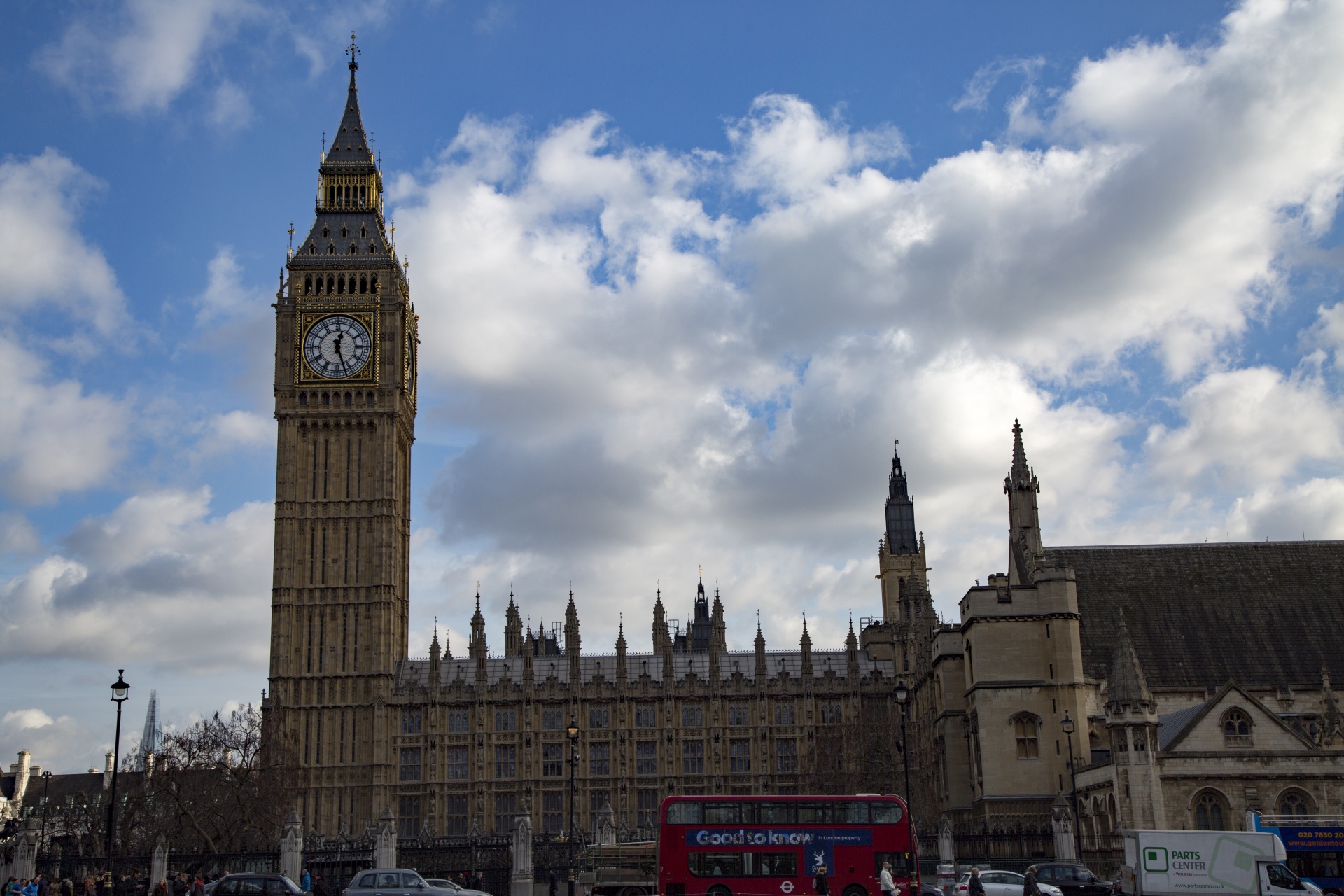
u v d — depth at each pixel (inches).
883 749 4672.7
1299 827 2504.9
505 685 5162.4
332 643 5216.5
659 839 2413.9
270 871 3043.8
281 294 5556.1
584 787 5073.8
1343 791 2952.8
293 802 4557.1
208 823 4055.1
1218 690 3454.7
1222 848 2269.9
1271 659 3644.2
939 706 4025.6
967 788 3853.3
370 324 5502.0
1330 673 3604.8
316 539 5324.8
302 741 5118.1
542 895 3472.0
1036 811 3459.6
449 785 5068.9
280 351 5492.1
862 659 5452.8
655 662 5383.9
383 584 5275.6
